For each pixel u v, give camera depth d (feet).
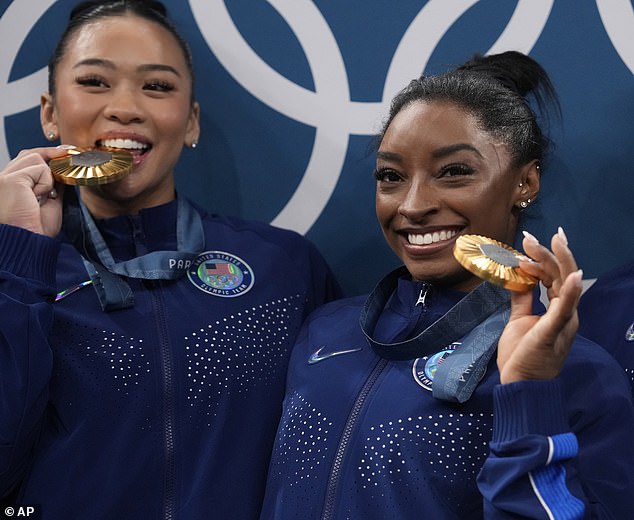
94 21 15.21
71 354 13.43
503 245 11.09
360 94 17.31
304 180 17.48
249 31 17.57
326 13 17.39
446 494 11.03
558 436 9.91
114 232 14.73
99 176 13.33
